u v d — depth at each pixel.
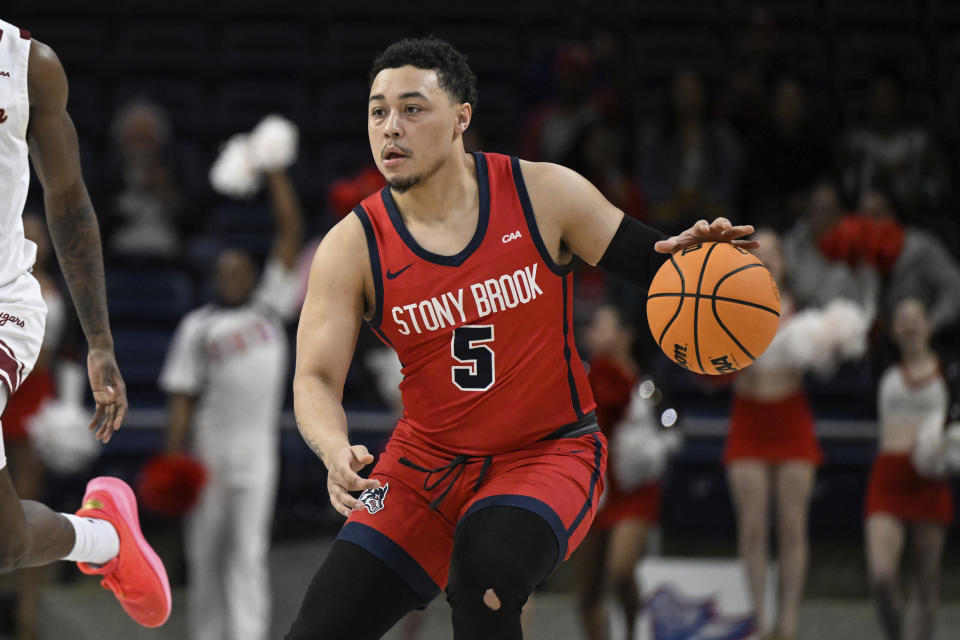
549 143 22.52
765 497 15.83
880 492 15.70
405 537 7.30
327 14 28.78
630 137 24.25
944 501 15.61
